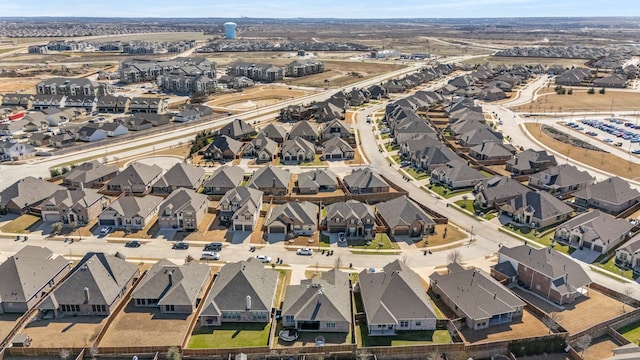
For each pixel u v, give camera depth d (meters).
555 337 74.75
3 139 191.38
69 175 143.50
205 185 136.50
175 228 115.38
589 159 166.00
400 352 74.44
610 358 66.06
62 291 84.31
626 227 107.69
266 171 140.12
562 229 109.12
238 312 81.25
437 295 89.31
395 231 112.94
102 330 77.88
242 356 72.12
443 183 146.12
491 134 180.75
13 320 82.81
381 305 80.62
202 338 77.56
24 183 129.62
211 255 101.38
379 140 194.25
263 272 90.44
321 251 105.38
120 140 191.75
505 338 76.38
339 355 74.38
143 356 74.06
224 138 173.00
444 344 74.12
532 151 158.38
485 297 82.06
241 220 113.88
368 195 131.25
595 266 98.19
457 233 113.81
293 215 114.12
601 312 83.19
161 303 83.19
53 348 74.12
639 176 149.12
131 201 119.69
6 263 88.88
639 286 91.12
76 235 112.25
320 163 165.62
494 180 135.38
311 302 80.50
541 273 88.38
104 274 87.81
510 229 115.81
